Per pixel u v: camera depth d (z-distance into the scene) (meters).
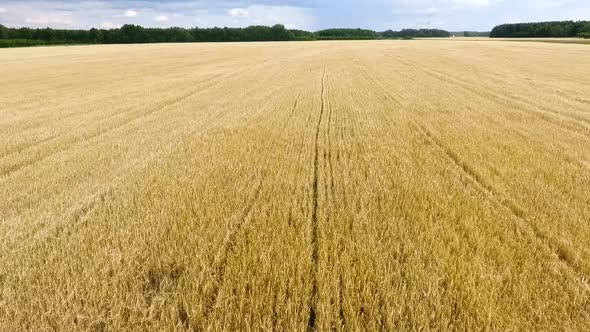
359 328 2.45
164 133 8.55
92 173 5.79
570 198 4.64
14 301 2.72
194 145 7.31
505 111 10.84
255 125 9.18
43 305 2.71
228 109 11.61
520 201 4.53
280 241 3.50
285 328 2.49
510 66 26.59
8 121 10.07
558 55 37.12
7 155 6.90
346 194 4.78
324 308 2.64
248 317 2.55
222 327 2.53
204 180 5.25
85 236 3.69
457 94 14.33
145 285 2.97
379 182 5.16
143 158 6.56
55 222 4.07
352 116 10.37
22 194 4.97
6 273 3.12
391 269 3.09
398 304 2.65
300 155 6.73
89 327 2.49
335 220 4.07
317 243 3.63
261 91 15.70
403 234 3.68
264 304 2.69
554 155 6.58
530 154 6.54
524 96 13.62
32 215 4.31
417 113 10.65
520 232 3.79
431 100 12.95
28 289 2.85
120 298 2.69
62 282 2.94
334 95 14.38
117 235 3.65
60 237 3.71
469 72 22.89
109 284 2.93
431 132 8.26
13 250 3.45
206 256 3.28
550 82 17.88
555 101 12.56
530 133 8.18
